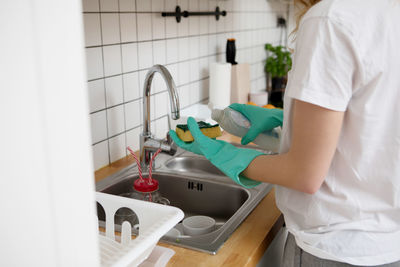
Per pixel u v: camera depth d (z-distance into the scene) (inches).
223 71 74.7
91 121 52.4
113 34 53.8
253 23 98.9
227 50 82.8
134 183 51.4
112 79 54.9
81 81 11.6
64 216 11.8
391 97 26.3
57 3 10.5
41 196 11.0
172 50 67.6
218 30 82.5
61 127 11.2
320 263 31.3
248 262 33.2
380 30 25.2
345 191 29.1
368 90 26.1
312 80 25.4
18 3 9.7
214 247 34.7
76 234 12.3
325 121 25.5
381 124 26.8
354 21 25.0
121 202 32.5
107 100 54.6
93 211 12.9
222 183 51.1
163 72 47.8
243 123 43.4
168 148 52.9
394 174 27.6
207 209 52.8
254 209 43.3
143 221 31.8
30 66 10.2
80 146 11.9
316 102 25.1
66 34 10.9
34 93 10.4
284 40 122.1
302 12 31.9
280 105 99.6
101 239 29.4
